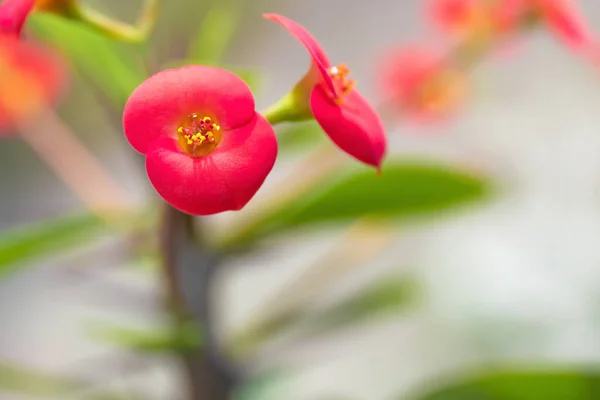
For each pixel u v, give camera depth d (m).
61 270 0.23
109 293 0.25
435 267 0.42
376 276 0.40
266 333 0.23
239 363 0.23
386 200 0.21
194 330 0.21
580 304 0.43
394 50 0.25
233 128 0.17
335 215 0.21
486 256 0.45
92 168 0.26
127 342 0.20
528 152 0.47
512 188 0.21
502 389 0.20
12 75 0.24
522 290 0.43
